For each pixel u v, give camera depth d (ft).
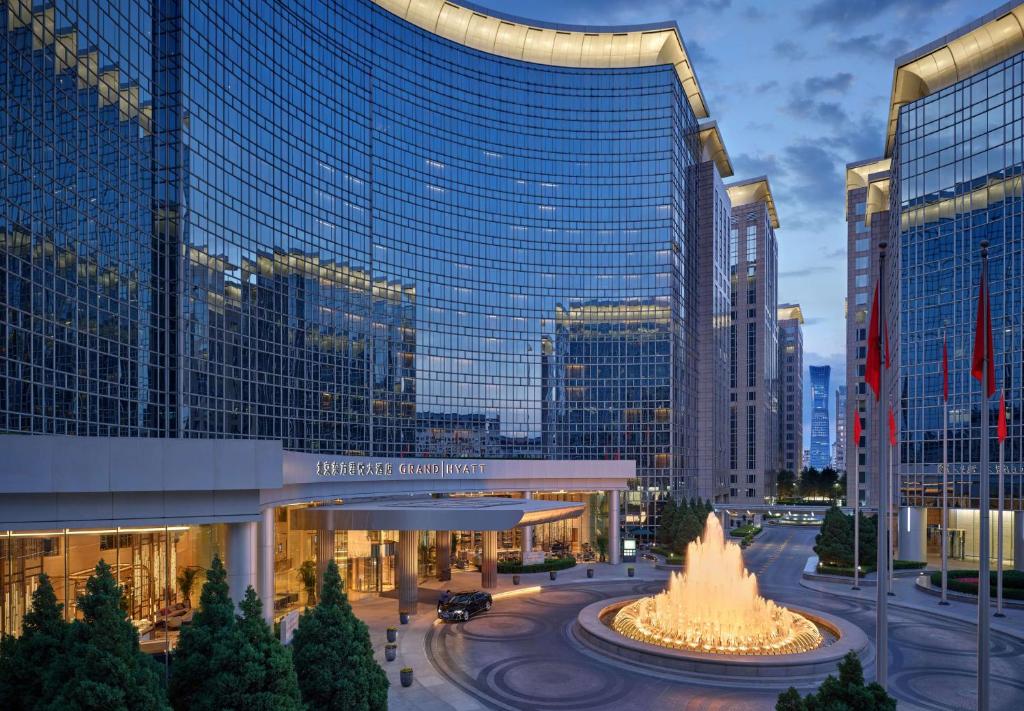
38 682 63.16
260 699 65.05
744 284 512.63
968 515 240.73
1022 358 217.77
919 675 110.93
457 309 280.72
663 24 304.71
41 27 133.59
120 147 157.07
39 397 130.72
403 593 155.84
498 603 168.96
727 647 117.50
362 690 76.59
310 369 219.00
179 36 172.76
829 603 169.17
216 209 184.34
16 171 126.31
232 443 111.24
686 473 322.14
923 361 248.73
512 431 289.12
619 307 305.73
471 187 288.92
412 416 261.24
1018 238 221.46
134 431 157.79
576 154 308.60
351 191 241.76
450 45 286.05
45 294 132.98
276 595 159.53
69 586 101.65
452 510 148.87
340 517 153.07
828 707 59.52
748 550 282.15
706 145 385.50
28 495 97.25
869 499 379.14
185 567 121.80
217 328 183.11
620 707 97.04
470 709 95.91
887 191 385.70
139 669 59.00
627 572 212.02
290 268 213.05
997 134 230.07
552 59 312.09
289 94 216.33
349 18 245.45
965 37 244.01
